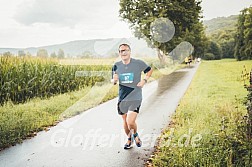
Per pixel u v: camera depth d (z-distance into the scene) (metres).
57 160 5.10
